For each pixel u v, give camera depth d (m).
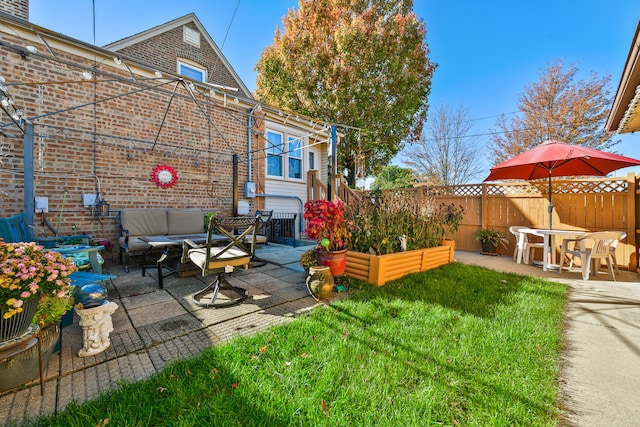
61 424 1.23
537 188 5.81
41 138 4.12
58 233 4.23
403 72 10.03
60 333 1.94
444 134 15.77
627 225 4.75
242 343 1.94
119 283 3.47
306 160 8.55
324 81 10.02
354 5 10.08
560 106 12.82
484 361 1.78
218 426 1.25
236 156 6.18
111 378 1.59
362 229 3.96
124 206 4.88
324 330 2.17
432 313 2.55
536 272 4.56
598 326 2.45
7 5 4.96
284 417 1.31
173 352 1.87
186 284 3.44
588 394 1.53
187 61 7.84
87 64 4.53
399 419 1.30
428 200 5.22
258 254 5.44
